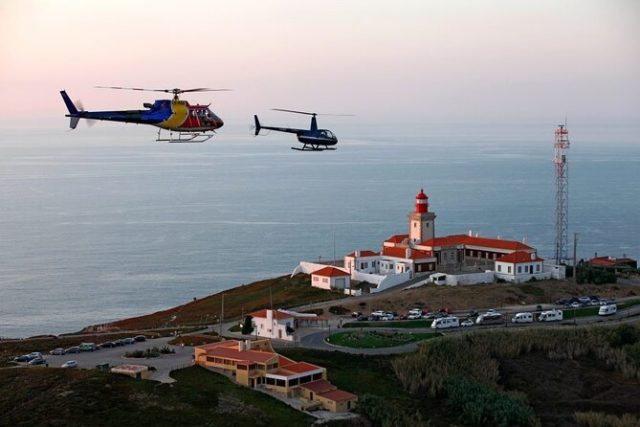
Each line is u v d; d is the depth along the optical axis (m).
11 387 107.00
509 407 114.38
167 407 104.19
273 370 115.88
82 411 101.31
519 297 163.50
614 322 148.12
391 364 126.00
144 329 156.00
